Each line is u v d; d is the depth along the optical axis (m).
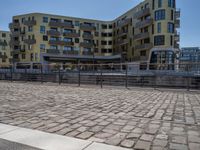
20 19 61.88
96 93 11.73
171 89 13.98
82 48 63.56
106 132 4.74
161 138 4.34
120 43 60.88
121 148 3.88
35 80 20.70
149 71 17.08
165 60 40.53
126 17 59.22
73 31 62.78
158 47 44.62
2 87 15.05
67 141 4.25
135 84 16.12
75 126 5.19
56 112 6.68
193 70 14.33
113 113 6.57
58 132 4.77
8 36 77.56
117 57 56.50
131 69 19.02
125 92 12.37
